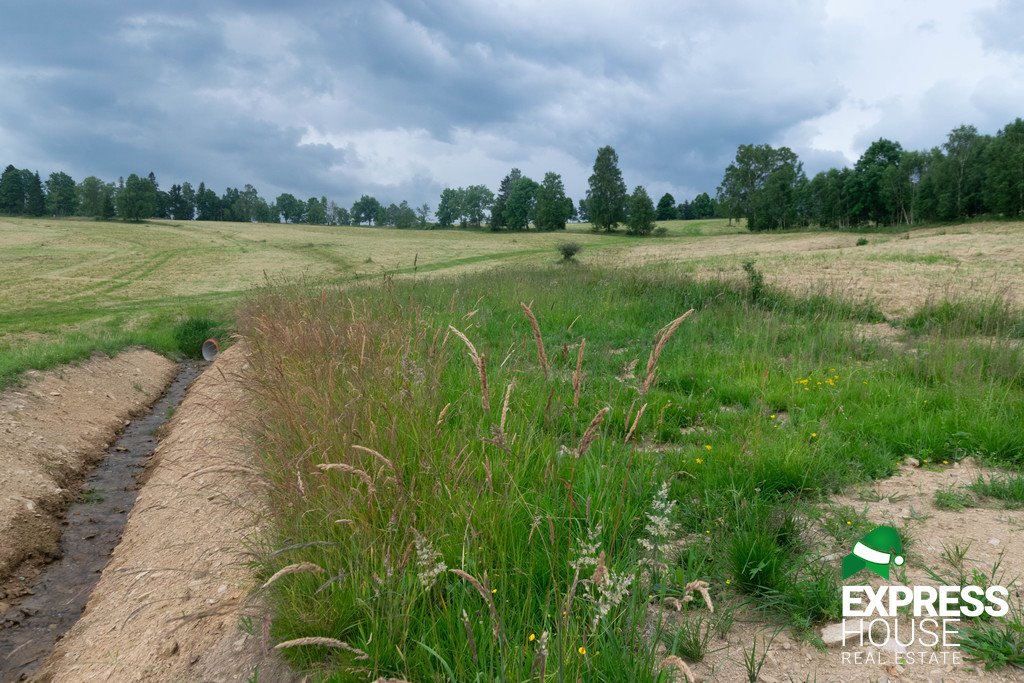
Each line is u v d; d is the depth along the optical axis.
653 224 99.75
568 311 11.60
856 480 4.39
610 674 2.35
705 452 4.70
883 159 98.69
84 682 3.78
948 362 7.05
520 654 2.42
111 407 11.12
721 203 126.88
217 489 5.69
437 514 3.20
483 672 2.34
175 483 6.48
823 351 7.93
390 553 2.84
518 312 11.27
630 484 3.68
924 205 82.00
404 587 2.76
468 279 17.42
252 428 5.17
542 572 2.97
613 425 5.08
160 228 98.38
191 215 166.12
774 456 4.42
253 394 5.70
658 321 11.07
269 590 3.16
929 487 4.30
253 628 3.21
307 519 3.27
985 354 7.29
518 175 144.12
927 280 19.98
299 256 62.97
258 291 14.44
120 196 117.44
